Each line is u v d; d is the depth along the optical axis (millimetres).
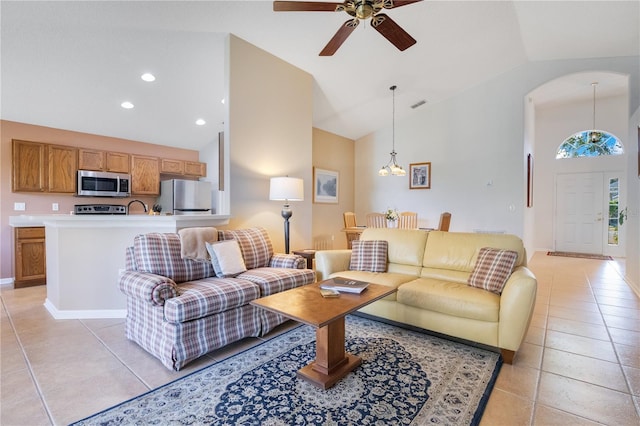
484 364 2232
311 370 2092
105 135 5117
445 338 2668
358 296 2211
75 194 4766
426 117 6246
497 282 2566
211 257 2914
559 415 1691
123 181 5121
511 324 2230
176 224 3160
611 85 6168
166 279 2326
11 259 4426
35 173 4414
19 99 3924
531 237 6656
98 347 2490
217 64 3742
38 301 3645
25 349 2451
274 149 3982
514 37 4316
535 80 5094
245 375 2092
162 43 3283
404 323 2812
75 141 4844
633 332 2773
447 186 6008
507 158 5367
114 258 3221
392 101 5746
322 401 1813
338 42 2609
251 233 3379
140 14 2863
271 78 3926
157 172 5516
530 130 6184
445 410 1730
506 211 5387
